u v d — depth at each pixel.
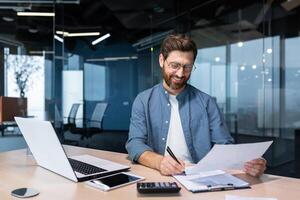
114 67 4.68
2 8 4.19
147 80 4.45
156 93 1.54
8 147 3.13
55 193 0.96
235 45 4.21
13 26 4.24
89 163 1.31
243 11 4.13
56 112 4.35
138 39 4.63
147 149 1.36
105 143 4.06
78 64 4.56
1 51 4.17
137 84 4.59
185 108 1.50
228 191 0.99
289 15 3.83
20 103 2.10
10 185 1.04
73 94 4.52
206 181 1.08
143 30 4.57
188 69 1.39
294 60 3.86
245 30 4.14
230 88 4.25
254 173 1.17
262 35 4.03
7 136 3.27
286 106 3.94
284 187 1.04
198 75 4.29
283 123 3.96
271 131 4.02
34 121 1.12
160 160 1.23
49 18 4.38
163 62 1.44
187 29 4.41
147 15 4.51
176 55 1.36
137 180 1.09
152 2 4.36
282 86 3.95
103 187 1.00
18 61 4.25
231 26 4.21
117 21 4.63
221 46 4.27
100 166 1.26
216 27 4.29
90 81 4.62
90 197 0.92
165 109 1.51
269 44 3.99
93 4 4.43
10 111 2.00
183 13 4.42
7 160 1.44
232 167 1.18
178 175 1.15
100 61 4.66
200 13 4.35
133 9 4.45
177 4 4.40
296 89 3.89
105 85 4.68
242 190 1.00
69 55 4.50
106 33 4.65
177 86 1.45
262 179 1.13
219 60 4.29
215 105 1.54
